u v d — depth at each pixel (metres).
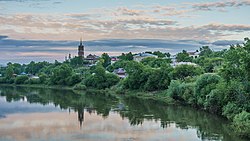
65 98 116.12
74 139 51.25
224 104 65.88
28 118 71.19
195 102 81.25
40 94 134.50
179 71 111.94
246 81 60.62
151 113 76.69
